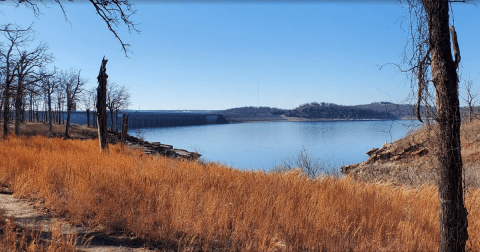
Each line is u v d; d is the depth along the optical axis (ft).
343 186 28.12
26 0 22.70
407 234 17.56
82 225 18.08
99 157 39.17
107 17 26.00
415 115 12.85
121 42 28.60
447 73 12.01
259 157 166.30
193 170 33.53
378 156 79.36
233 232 16.84
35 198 22.89
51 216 19.24
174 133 472.85
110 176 26.21
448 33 12.07
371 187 29.35
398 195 26.50
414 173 39.14
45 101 179.32
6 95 91.20
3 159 33.47
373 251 16.06
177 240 16.38
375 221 19.34
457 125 12.14
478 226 19.45
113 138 108.37
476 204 23.34
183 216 18.16
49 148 48.70
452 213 12.71
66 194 22.63
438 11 12.02
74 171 27.78
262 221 18.11
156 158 50.03
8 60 92.68
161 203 20.21
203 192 23.36
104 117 52.95
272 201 21.88
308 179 33.53
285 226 17.74
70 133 151.02
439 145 12.62
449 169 12.54
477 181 39.11
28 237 14.90
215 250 15.70
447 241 12.84
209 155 175.83
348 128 594.24
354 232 17.69
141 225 17.22
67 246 13.75
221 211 18.93
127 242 16.21
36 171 27.63
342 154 167.22
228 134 484.74
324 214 19.17
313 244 16.33
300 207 20.59
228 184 26.21
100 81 53.21
